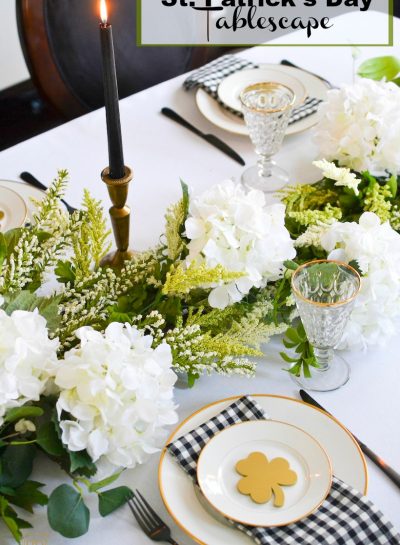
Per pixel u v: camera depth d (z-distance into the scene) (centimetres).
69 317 91
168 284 87
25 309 85
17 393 74
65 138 139
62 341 88
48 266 95
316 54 160
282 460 79
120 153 97
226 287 90
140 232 118
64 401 75
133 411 76
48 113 267
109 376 75
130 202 124
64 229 95
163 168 132
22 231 95
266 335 91
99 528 77
